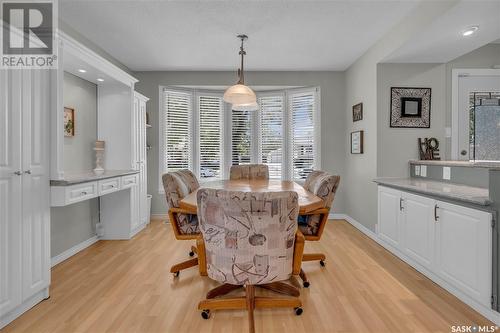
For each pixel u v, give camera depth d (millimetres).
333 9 2732
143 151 4074
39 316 1848
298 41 3480
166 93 4730
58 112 2094
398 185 2752
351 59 4156
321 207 2121
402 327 1733
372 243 3438
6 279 1720
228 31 3203
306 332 1685
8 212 1731
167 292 2184
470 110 3479
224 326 1749
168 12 2791
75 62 2631
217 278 1562
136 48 3703
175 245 3369
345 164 4703
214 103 5016
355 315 1865
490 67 3494
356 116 4180
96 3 2635
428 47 3012
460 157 3469
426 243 2383
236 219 1456
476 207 1855
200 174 4945
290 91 4945
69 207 3020
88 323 1774
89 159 3363
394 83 3504
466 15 2336
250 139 5086
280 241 1505
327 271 2588
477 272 1842
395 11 2762
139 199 3922
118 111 3521
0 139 1678
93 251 3158
